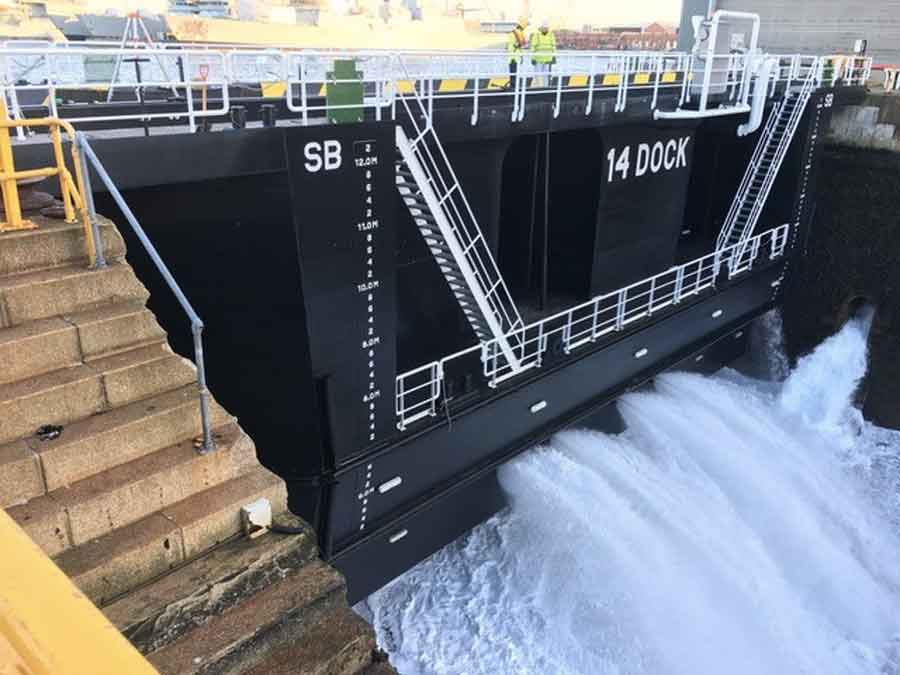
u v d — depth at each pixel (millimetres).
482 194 11727
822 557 13297
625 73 12375
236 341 8500
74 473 4168
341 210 8094
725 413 15719
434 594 10984
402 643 10266
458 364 12148
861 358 19422
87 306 4918
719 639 10617
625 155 13531
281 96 9977
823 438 17953
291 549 4367
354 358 8742
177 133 6930
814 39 25156
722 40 15711
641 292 15398
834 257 19719
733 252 16625
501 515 11836
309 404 8547
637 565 10891
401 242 11617
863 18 24125
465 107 9992
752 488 13828
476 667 10008
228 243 7992
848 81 20156
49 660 1612
